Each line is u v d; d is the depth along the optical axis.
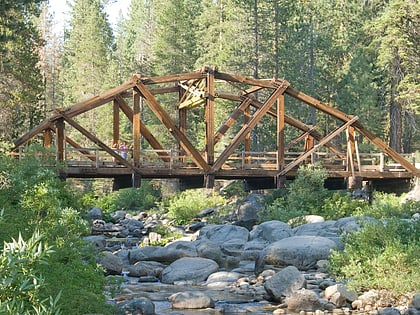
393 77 44.12
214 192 46.28
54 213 13.13
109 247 27.89
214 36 63.16
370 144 45.41
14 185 14.84
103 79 74.31
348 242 18.08
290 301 14.77
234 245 24.47
